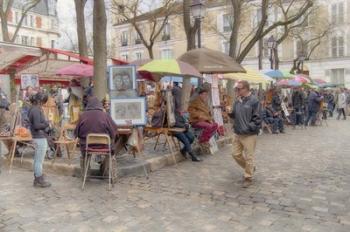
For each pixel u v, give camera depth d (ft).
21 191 23.00
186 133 32.58
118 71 27.73
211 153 35.53
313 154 35.32
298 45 136.98
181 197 21.54
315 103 65.82
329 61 138.41
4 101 34.30
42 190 23.21
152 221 17.84
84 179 23.65
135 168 27.12
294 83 71.26
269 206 19.83
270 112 53.98
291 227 16.90
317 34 116.67
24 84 39.47
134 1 78.79
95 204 20.39
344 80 136.77
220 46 144.15
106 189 23.30
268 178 25.79
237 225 17.22
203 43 148.15
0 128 33.35
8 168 29.48
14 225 17.46
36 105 24.04
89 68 42.14
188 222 17.66
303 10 59.47
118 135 28.04
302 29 104.12
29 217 18.48
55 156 29.01
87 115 24.06
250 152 24.43
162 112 31.42
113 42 150.20
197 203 20.44
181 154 32.48
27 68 50.19
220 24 142.00
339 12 135.44
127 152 30.25
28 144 29.78
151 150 34.47
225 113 54.03
